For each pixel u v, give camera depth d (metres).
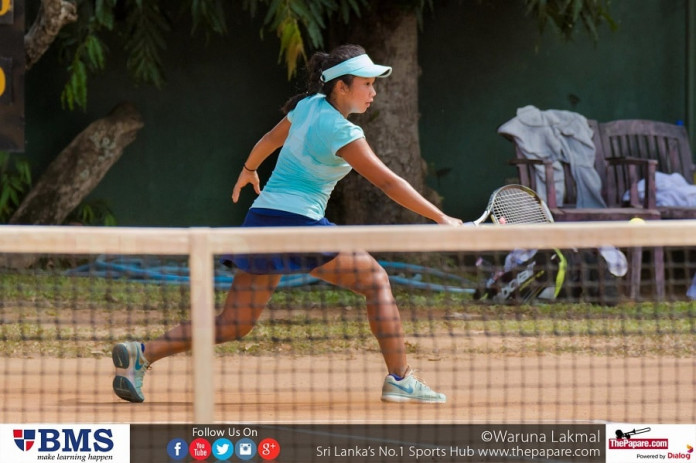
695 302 29.86
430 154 40.69
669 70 41.06
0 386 18.36
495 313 28.36
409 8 35.50
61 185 36.72
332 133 15.82
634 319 26.47
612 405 16.86
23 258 34.78
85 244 11.25
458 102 40.62
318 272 16.47
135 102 39.25
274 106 39.97
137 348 16.72
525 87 40.69
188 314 27.69
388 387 16.88
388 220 37.00
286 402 16.98
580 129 34.50
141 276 34.03
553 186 31.92
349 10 36.59
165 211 39.78
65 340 23.05
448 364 21.00
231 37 39.59
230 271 32.88
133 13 33.41
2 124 24.30
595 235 11.52
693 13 40.59
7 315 26.75
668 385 18.83
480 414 16.03
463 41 40.50
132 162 39.44
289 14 29.78
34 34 29.09
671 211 32.62
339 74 16.23
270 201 16.53
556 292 28.22
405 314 28.44
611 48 40.81
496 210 21.30
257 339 23.17
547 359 21.70
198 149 39.81
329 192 16.81
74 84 32.44
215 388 18.25
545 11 33.47
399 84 36.84
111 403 16.83
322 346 22.81
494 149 40.81
